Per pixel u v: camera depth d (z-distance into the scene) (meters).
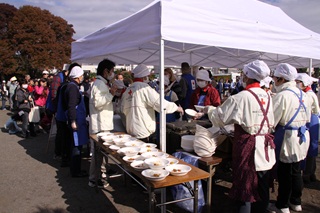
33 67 28.56
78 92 4.12
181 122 3.64
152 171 2.15
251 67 2.35
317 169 4.63
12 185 4.08
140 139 3.48
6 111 13.70
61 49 31.28
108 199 3.60
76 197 3.66
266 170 2.37
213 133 2.79
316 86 8.98
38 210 3.29
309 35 3.84
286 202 3.03
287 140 2.89
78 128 4.21
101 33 3.81
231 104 2.30
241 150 2.31
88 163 5.18
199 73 4.01
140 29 2.84
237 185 2.35
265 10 4.02
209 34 2.79
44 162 5.23
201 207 2.87
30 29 29.20
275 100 2.84
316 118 3.87
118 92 4.56
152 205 2.04
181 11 2.60
